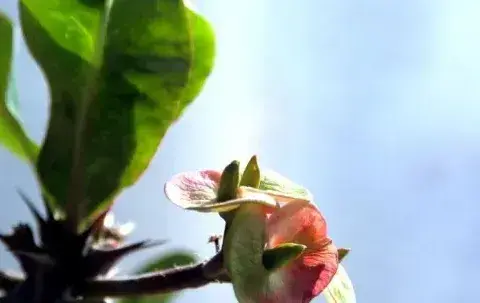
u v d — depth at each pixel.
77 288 0.11
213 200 0.11
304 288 0.11
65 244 0.11
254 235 0.11
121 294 0.11
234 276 0.11
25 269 0.11
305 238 0.11
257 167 0.11
